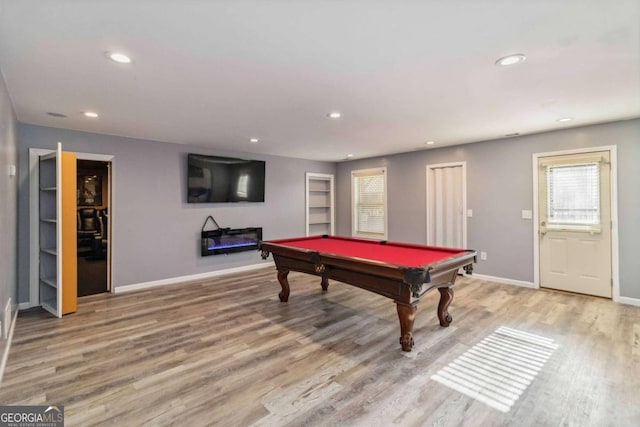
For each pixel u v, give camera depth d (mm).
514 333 3053
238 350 2746
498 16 1696
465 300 4051
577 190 4234
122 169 4613
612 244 3986
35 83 2596
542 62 2258
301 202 6969
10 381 2264
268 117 3633
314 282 5098
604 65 2309
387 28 1812
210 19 1716
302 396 2096
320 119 3725
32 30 1812
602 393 2105
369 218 6973
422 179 5895
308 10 1635
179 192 5203
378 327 3240
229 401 2043
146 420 1859
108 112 3420
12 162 3160
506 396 2088
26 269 3881
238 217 5957
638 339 2893
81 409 1957
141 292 4555
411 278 2451
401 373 2371
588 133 4105
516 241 4781
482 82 2619
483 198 5109
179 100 3035
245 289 4695
